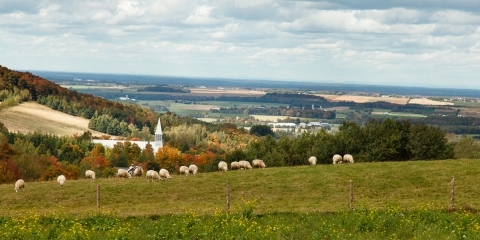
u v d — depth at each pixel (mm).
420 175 50281
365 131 84375
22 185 49594
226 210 35875
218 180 51344
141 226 31562
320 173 52844
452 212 33625
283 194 45188
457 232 27750
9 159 104688
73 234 28641
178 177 55250
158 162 143625
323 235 28016
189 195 45500
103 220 33125
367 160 80375
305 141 91250
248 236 27891
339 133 86938
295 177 51250
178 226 30516
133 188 48469
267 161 87500
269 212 35281
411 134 80562
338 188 46594
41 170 106938
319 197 43656
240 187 48031
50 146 166500
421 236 27312
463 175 50031
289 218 33531
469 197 42125
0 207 42844
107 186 49688
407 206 36750
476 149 122438
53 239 28609
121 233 28641
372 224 29828
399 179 49094
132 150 175750
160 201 43781
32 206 43188
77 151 165500
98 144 180625
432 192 44438
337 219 31719
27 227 31266
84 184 51438
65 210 40188
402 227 29297
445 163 56812
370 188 46375
